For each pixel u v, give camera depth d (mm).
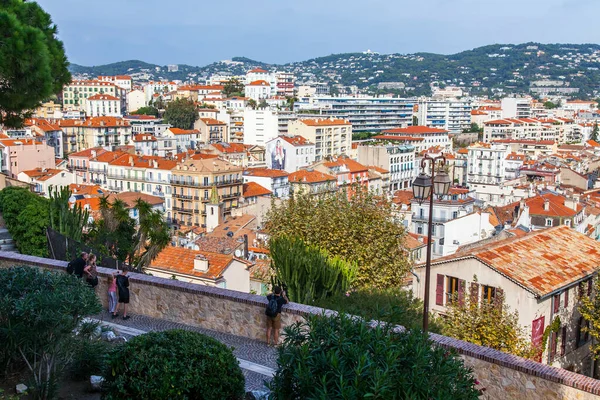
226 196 130500
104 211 38094
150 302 22234
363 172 162125
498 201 140000
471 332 31125
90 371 15883
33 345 14477
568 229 43750
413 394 10078
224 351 13570
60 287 15125
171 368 12648
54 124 189375
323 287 23344
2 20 21594
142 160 144875
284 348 11992
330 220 32938
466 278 36500
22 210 39375
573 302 37594
